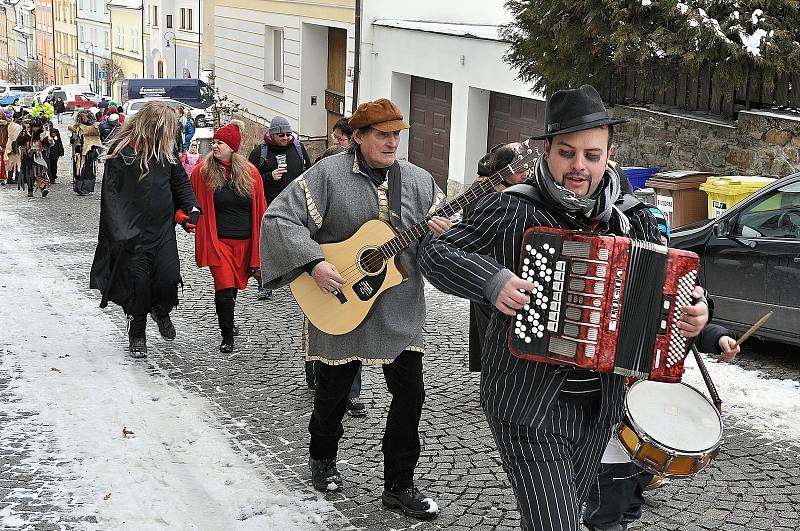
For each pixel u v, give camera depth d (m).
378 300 5.31
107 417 6.96
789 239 8.19
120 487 5.71
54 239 15.73
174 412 7.11
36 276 12.36
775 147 11.75
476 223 3.70
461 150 19.75
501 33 14.46
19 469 5.96
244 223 8.70
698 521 5.27
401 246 5.25
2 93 68.12
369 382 7.88
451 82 19.91
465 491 5.72
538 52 13.68
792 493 5.66
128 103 43.16
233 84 31.28
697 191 11.75
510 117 18.94
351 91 23.20
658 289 3.45
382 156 5.39
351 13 23.09
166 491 5.68
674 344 3.48
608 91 14.00
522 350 3.50
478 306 5.77
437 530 5.20
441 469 6.05
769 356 8.55
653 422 4.32
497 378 3.69
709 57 12.09
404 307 5.34
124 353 8.70
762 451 6.29
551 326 3.46
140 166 8.29
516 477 3.67
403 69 21.45
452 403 7.35
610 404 3.66
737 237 8.55
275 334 9.50
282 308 10.65
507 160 5.96
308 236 5.32
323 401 5.50
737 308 8.54
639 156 13.66
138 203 8.33
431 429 6.77
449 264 3.62
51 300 10.90
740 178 11.16
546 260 3.44
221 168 8.60
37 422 6.82
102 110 33.97
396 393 5.34
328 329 5.35
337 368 5.41
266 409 7.24
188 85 46.88
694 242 8.82
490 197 3.72
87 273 12.66
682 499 5.54
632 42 12.41
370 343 5.30
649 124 13.42
